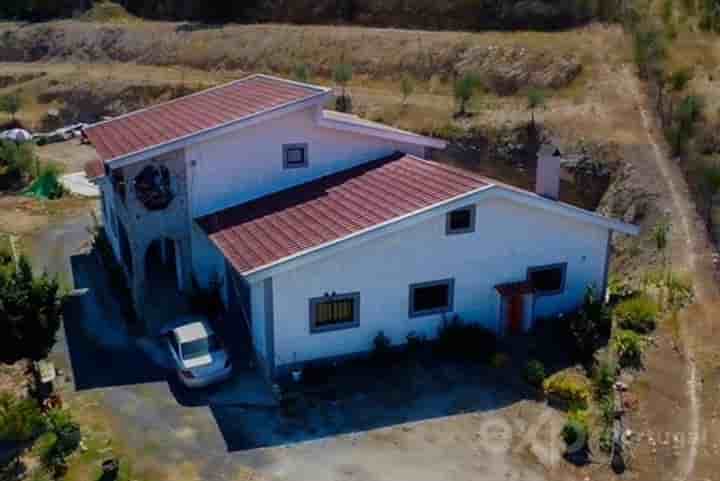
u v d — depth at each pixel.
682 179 37.22
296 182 29.27
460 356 24.61
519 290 25.69
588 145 42.19
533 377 23.17
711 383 22.89
